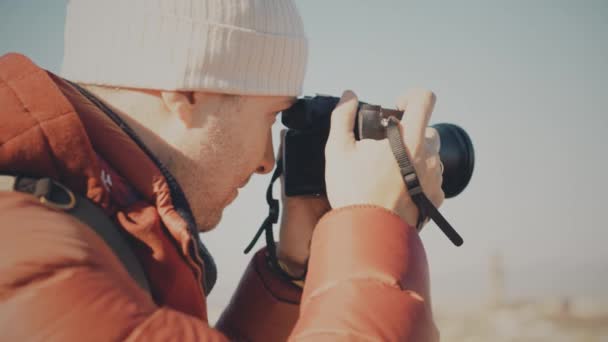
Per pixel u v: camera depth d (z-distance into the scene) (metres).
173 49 1.12
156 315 0.82
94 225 0.92
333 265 1.00
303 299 1.01
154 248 0.98
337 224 1.05
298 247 1.47
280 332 1.46
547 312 13.27
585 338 10.98
